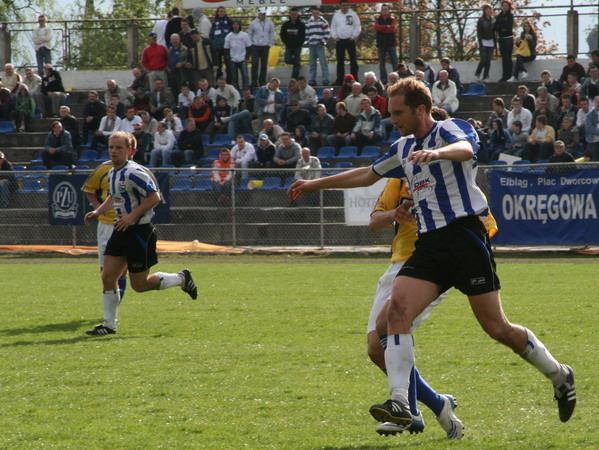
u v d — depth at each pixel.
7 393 20.98
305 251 64.25
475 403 19.44
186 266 56.97
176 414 18.78
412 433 16.53
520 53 89.06
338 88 88.00
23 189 69.38
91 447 16.22
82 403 19.88
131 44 100.50
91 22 101.94
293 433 17.16
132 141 30.12
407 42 95.69
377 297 17.45
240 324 32.38
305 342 28.22
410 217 16.81
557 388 16.67
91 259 63.62
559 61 89.62
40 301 40.22
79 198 66.38
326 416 18.52
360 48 98.25
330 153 75.94
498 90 87.38
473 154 15.20
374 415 14.82
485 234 15.88
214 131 82.25
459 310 35.03
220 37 88.00
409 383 15.70
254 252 64.88
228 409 19.22
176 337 29.53
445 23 94.56
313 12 89.38
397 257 17.31
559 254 60.50
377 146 76.06
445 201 15.68
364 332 30.19
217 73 88.62
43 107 91.88
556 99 74.62
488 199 60.03
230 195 66.56
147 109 84.50
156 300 40.12
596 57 76.50
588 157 66.94
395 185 17.86
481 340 27.83
